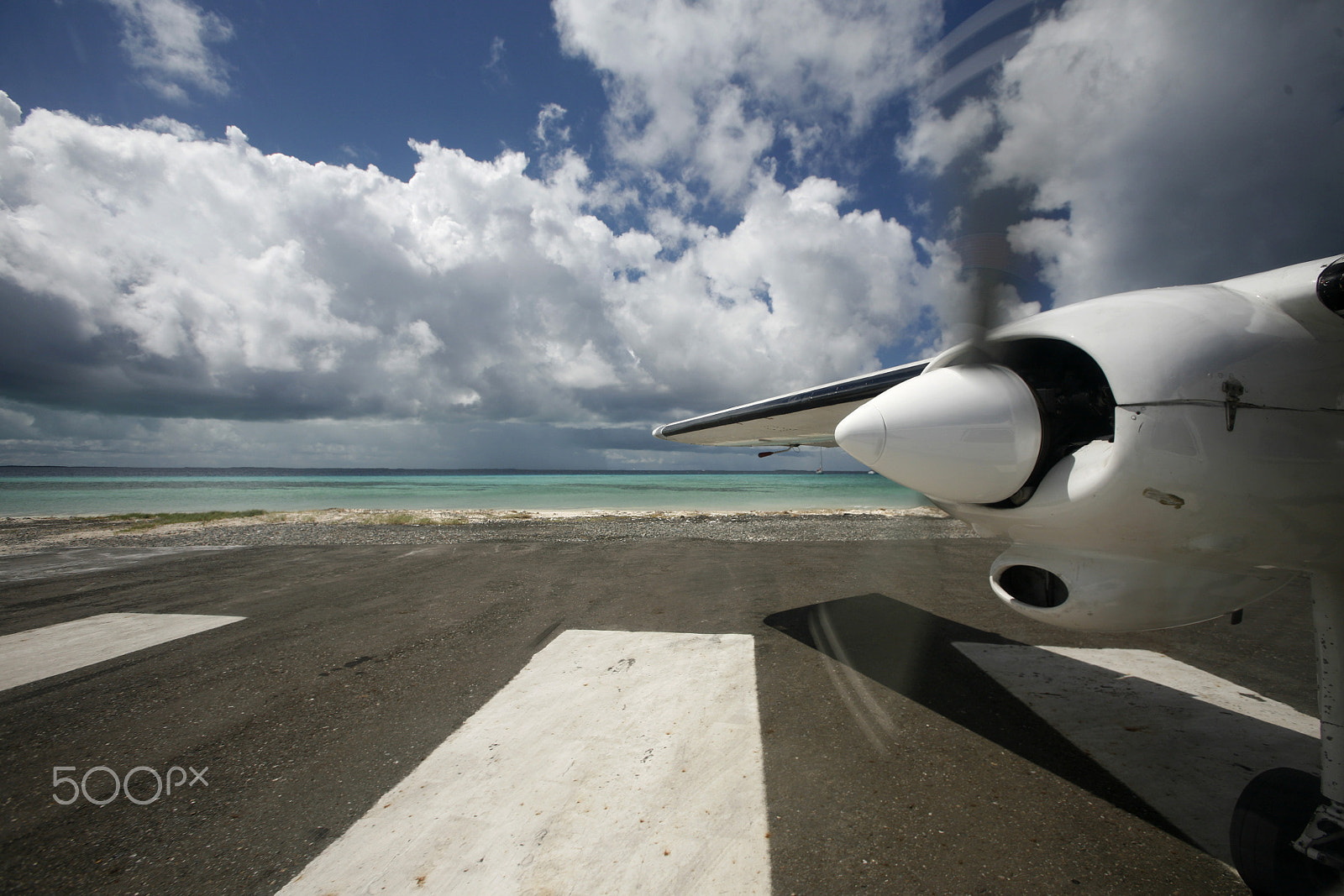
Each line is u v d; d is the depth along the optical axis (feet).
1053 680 10.91
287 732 9.07
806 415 17.06
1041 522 6.65
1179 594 6.46
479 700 10.19
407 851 6.07
